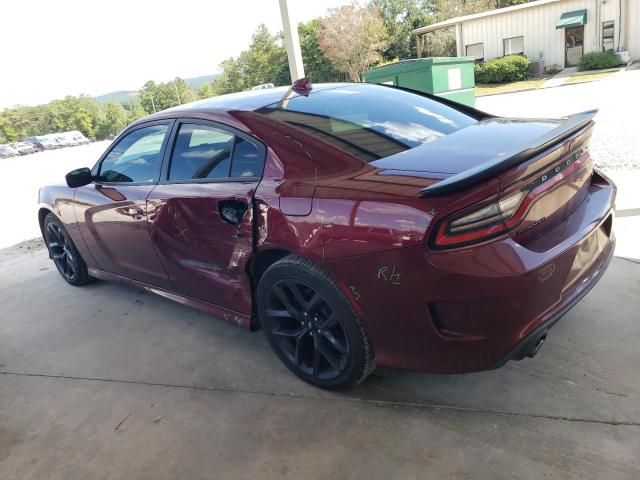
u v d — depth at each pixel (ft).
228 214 8.35
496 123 8.75
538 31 78.79
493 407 7.31
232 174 8.52
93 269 13.35
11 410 9.03
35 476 7.32
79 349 10.90
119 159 11.29
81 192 12.05
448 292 6.05
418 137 8.09
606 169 17.81
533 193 6.35
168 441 7.63
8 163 99.96
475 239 5.87
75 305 13.26
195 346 10.33
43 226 14.52
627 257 11.15
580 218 7.30
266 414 7.91
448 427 7.06
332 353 7.91
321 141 7.74
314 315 7.75
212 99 10.40
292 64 19.65
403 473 6.39
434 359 6.63
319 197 7.02
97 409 8.69
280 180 7.67
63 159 81.92
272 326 8.48
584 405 7.06
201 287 9.74
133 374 9.62
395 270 6.31
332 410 7.78
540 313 6.31
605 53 71.10
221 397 8.51
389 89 10.43
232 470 6.89
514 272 5.88
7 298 14.44
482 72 80.12
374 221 6.38
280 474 6.69
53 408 8.90
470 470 6.26
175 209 9.41
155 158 10.22
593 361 7.95
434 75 22.39
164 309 12.28
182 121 9.74
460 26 84.79
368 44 112.98
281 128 8.16
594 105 35.76
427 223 5.93
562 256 6.38
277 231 7.52
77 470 7.32
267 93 9.78
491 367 6.33
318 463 6.77
